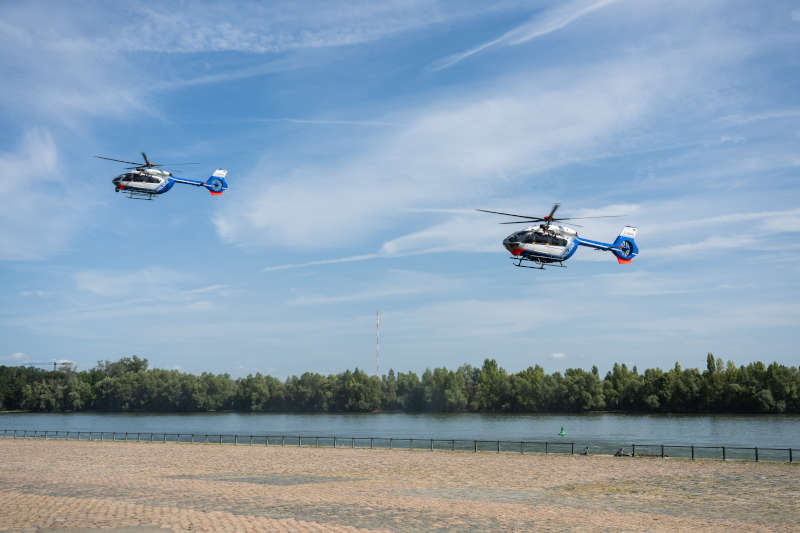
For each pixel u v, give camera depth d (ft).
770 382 567.18
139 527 102.06
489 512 120.67
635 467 192.03
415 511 121.70
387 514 118.32
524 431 467.93
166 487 156.66
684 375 618.03
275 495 142.82
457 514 118.52
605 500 134.92
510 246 201.98
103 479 172.96
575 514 118.42
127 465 211.00
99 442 311.47
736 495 138.00
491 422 581.94
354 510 122.62
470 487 156.46
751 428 451.53
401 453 247.91
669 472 178.29
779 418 539.29
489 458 224.94
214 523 106.42
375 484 163.12
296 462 219.00
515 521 111.55
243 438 406.41
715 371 612.29
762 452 291.38
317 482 167.84
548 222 204.74
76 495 141.90
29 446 288.71
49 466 207.41
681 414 614.34
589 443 354.74
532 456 228.22
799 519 111.14
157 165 238.68
